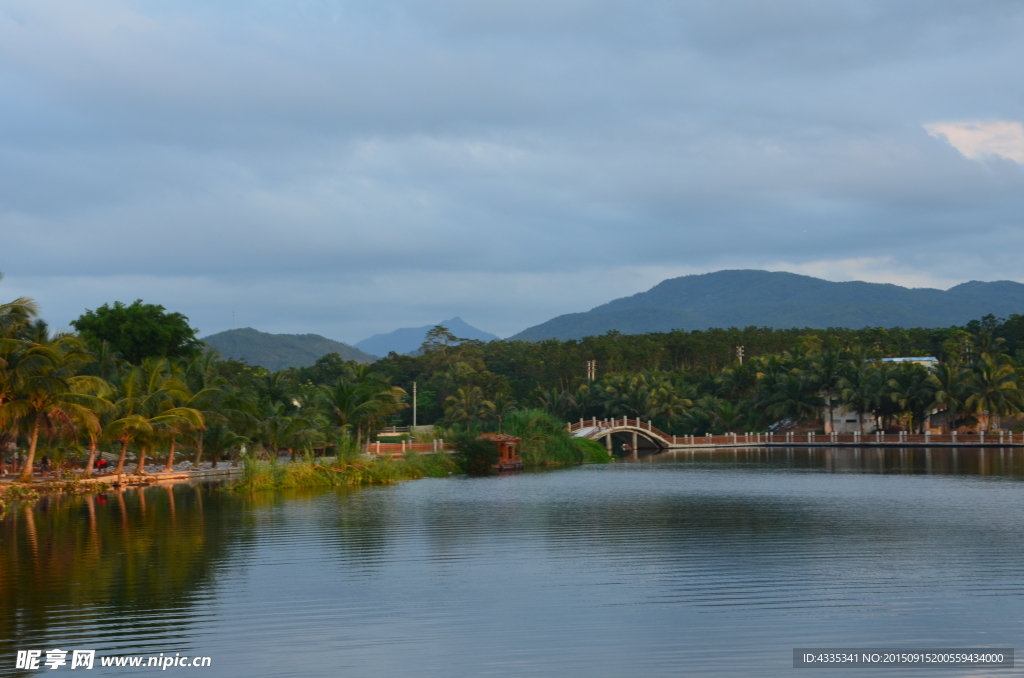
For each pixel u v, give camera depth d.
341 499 44.44
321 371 145.50
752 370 125.00
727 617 19.72
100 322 79.88
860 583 22.94
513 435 76.62
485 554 27.45
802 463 74.81
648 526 33.56
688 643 17.84
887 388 104.88
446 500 43.72
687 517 36.25
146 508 40.31
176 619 19.64
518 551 27.97
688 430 116.94
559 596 21.73
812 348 159.38
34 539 30.44
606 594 21.91
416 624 19.27
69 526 33.84
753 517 36.09
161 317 83.06
